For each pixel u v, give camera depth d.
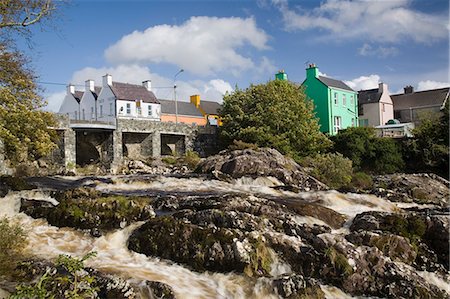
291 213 15.21
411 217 14.23
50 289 9.02
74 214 14.33
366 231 13.56
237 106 42.69
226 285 10.93
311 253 11.87
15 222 14.54
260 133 39.12
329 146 40.75
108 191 20.83
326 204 18.97
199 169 29.36
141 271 11.04
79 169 34.34
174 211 15.01
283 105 41.09
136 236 12.95
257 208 14.77
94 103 54.59
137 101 52.28
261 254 11.78
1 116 19.38
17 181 19.70
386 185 30.72
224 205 14.73
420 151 38.81
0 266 10.43
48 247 12.53
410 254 12.89
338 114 53.72
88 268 10.70
